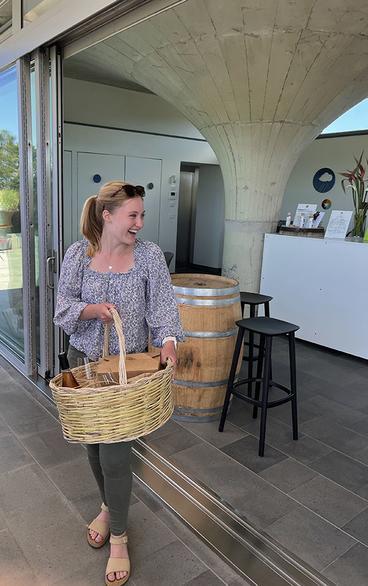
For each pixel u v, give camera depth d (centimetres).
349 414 299
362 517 199
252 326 246
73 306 149
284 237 443
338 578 164
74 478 215
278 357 403
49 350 316
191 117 466
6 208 348
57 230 291
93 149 638
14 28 291
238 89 390
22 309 336
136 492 207
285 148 438
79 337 161
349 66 364
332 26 321
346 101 420
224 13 320
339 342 409
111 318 142
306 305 433
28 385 316
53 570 163
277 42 337
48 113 282
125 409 127
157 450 243
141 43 385
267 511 200
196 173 809
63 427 131
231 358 268
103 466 150
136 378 134
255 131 424
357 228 427
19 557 168
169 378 139
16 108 307
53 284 303
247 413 290
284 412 296
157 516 192
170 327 158
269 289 468
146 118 674
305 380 353
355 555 176
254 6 310
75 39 252
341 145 652
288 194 742
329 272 409
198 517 192
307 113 411
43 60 274
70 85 598
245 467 232
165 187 719
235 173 459
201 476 223
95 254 153
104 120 638
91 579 160
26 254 309
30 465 224
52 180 289
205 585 159
